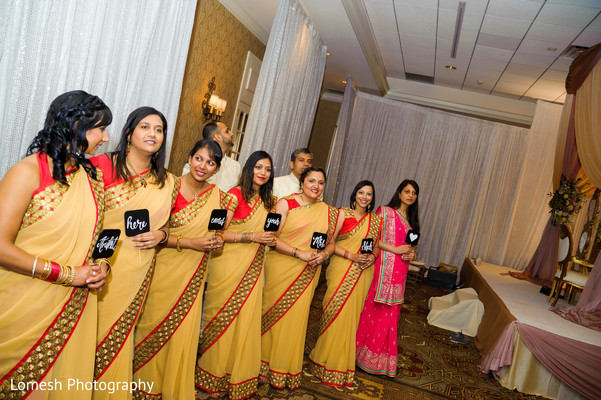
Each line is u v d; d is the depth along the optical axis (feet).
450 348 15.97
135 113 6.51
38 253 5.23
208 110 18.22
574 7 15.64
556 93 26.35
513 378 13.30
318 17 19.39
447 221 30.63
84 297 5.74
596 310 16.10
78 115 5.23
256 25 21.07
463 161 30.45
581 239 23.09
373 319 12.04
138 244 6.69
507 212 29.99
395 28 20.97
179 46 12.95
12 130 8.36
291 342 9.85
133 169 6.65
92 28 9.58
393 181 31.14
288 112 19.94
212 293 9.03
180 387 7.94
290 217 9.95
